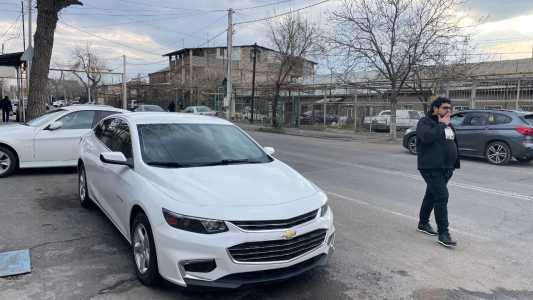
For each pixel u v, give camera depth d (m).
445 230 5.11
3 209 6.18
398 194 7.92
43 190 7.48
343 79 25.02
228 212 3.37
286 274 3.50
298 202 3.69
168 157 4.41
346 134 25.44
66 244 4.80
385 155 14.16
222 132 5.27
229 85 31.64
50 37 13.45
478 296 3.81
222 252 3.27
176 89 53.94
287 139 20.69
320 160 12.56
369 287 3.92
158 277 3.67
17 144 8.41
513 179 9.95
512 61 34.78
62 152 8.80
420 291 3.88
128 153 4.64
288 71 30.28
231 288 3.30
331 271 4.26
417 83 22.39
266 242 3.37
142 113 5.49
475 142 13.21
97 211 6.21
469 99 24.59
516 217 6.48
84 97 74.12
